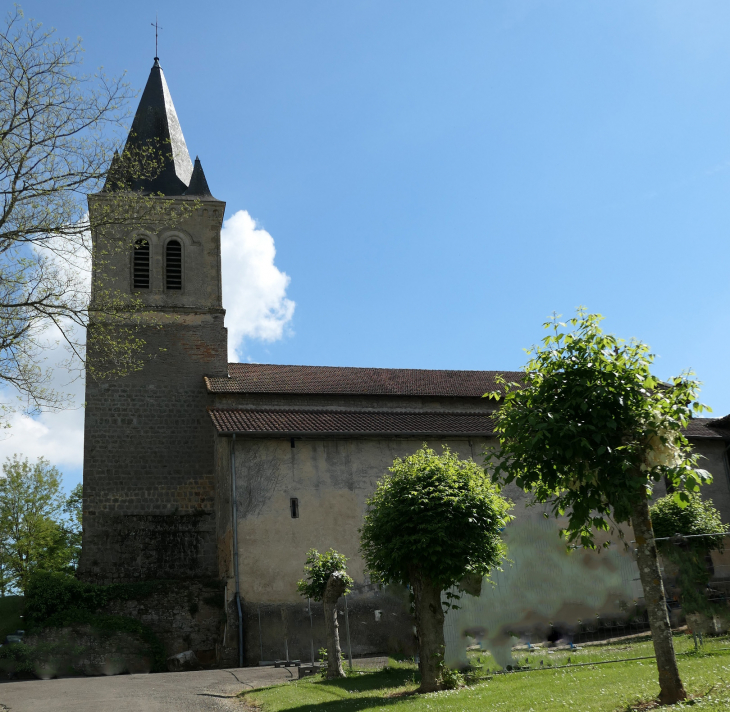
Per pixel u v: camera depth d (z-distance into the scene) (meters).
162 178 35.16
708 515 22.03
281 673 20.08
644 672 11.77
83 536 29.39
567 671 13.54
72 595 25.97
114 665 24.81
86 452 30.47
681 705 8.34
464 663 16.00
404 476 15.55
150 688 17.64
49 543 40.03
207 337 33.12
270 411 30.30
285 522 26.91
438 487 14.98
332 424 29.30
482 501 15.11
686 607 16.30
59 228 15.00
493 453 10.92
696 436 32.72
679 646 14.47
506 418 10.41
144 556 29.42
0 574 39.34
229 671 21.80
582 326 10.45
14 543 39.75
